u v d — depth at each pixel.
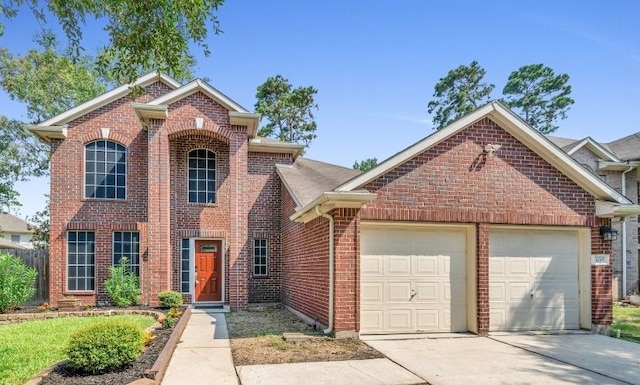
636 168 19.28
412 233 10.12
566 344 9.09
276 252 16.56
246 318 12.52
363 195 8.95
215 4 6.69
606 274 10.66
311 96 40.94
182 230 15.62
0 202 24.80
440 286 10.18
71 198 15.24
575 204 10.67
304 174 16.66
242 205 14.71
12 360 7.14
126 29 6.68
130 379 5.65
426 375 6.75
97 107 15.69
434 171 9.94
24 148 24.39
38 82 22.14
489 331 10.20
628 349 8.68
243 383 6.26
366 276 9.80
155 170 14.14
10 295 12.91
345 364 7.31
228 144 15.35
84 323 10.91
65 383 5.45
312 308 11.15
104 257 15.24
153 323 10.84
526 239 10.68
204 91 14.59
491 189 10.22
